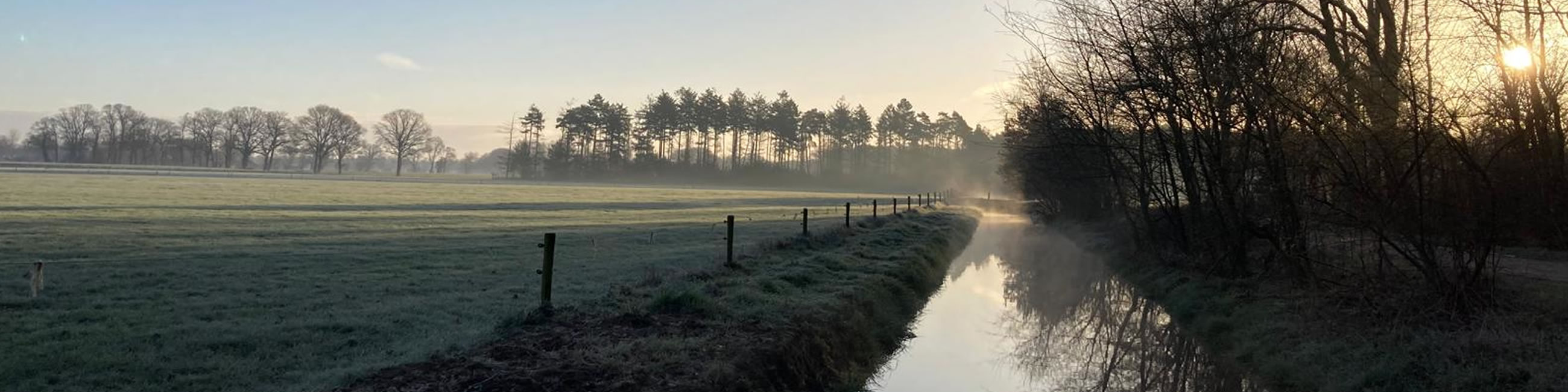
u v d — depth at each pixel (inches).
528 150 5969.5
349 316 436.1
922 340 546.9
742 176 5393.7
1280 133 478.0
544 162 5757.9
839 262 699.4
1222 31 478.6
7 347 347.6
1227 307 559.5
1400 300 421.4
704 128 5447.8
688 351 346.9
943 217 1758.1
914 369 467.8
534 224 1307.8
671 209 1994.3
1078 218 1577.3
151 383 302.2
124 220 1120.8
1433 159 398.0
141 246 788.0
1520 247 547.8
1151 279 773.3
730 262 628.4
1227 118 532.4
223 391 291.7
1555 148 423.8
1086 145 811.4
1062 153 1022.4
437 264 706.2
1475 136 406.0
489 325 406.3
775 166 5610.2
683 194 3218.5
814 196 3393.2
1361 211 423.5
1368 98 418.0
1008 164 1753.2
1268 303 521.0
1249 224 592.4
